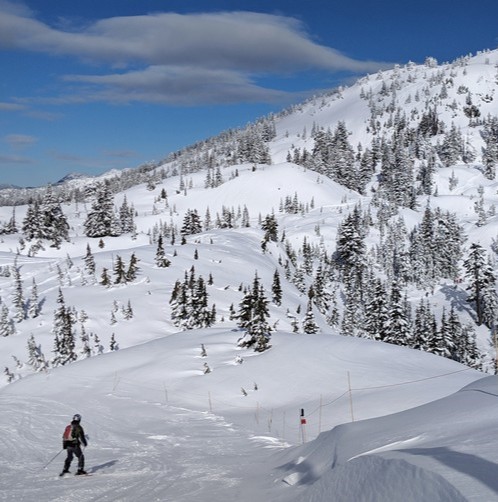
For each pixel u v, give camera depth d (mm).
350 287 155750
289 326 79562
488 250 179625
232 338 51594
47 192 150125
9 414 26219
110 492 12781
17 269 107000
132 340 74750
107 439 22344
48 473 15258
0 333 76812
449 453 6652
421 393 29328
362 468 7512
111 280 97688
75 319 78750
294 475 11266
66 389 38406
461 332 97188
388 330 86438
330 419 27062
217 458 17609
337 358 40031
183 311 78188
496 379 13500
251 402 34719
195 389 37750
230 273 109250
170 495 12305
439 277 164500
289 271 131000
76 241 155625
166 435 23625
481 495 4965
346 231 169250
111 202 167125
